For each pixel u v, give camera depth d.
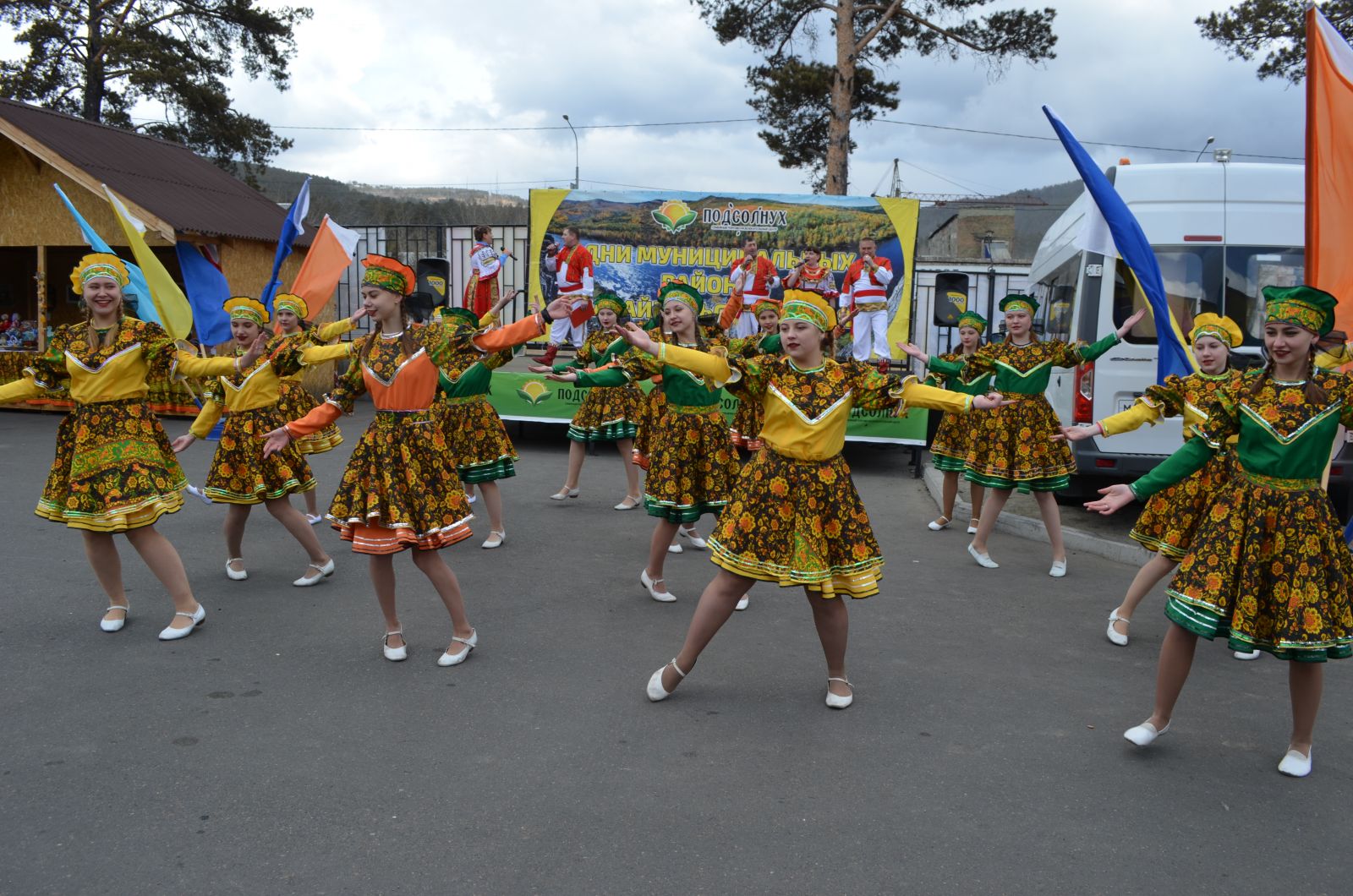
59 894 2.84
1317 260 5.22
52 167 13.70
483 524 7.88
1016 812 3.45
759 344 6.79
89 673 4.52
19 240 14.73
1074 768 3.81
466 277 15.89
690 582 6.30
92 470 4.79
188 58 24.27
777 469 4.02
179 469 5.13
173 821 3.26
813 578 3.96
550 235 12.21
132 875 2.95
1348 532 5.98
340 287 17.45
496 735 3.97
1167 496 5.33
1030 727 4.19
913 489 10.28
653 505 5.72
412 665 4.72
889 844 3.21
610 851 3.13
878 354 10.19
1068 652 5.20
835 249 12.04
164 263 16.19
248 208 16.30
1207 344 5.24
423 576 6.29
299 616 5.42
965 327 8.22
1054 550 6.76
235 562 6.10
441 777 3.60
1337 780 3.77
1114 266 8.22
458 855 3.09
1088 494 9.29
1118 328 8.24
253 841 3.15
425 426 4.57
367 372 4.46
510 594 5.95
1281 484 3.65
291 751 3.79
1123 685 4.73
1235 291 8.01
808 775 3.69
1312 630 3.55
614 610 5.68
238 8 24.08
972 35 18.14
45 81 23.20
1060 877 3.05
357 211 28.31
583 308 11.64
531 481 9.95
